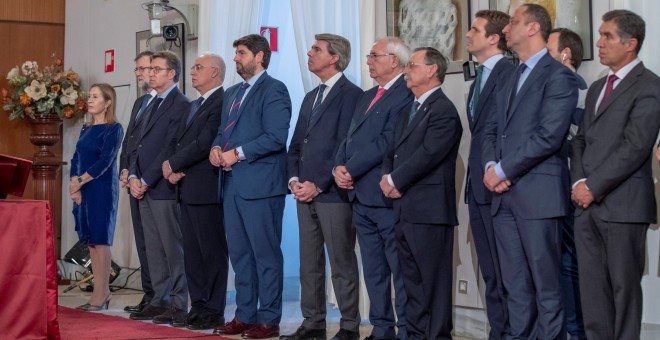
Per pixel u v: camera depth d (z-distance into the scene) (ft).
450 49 18.25
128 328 18.99
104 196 22.33
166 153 19.81
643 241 12.92
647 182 12.84
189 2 26.12
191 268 18.99
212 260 18.81
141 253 21.42
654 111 12.60
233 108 18.31
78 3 31.40
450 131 14.89
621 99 12.91
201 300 19.07
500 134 13.97
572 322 15.28
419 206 14.97
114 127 22.71
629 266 12.76
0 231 14.98
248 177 17.70
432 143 14.83
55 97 29.12
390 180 15.12
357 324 16.89
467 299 17.81
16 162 15.31
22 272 15.15
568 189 13.82
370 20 19.47
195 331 18.58
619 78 13.08
